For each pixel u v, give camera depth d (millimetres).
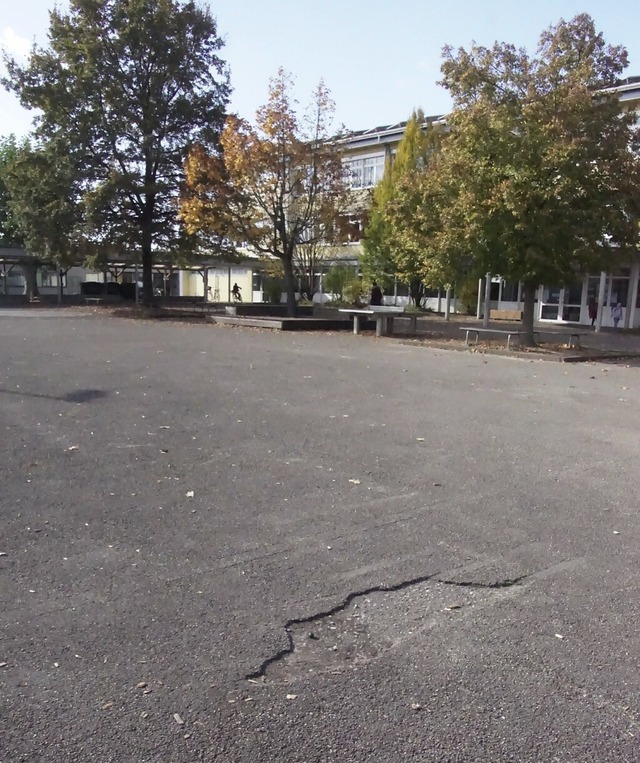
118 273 53219
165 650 3332
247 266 45969
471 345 19172
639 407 10156
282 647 3391
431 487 5977
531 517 5285
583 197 16703
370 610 3793
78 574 4113
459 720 2871
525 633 3586
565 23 17531
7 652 3275
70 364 13031
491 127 16906
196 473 6184
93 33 30188
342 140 27422
